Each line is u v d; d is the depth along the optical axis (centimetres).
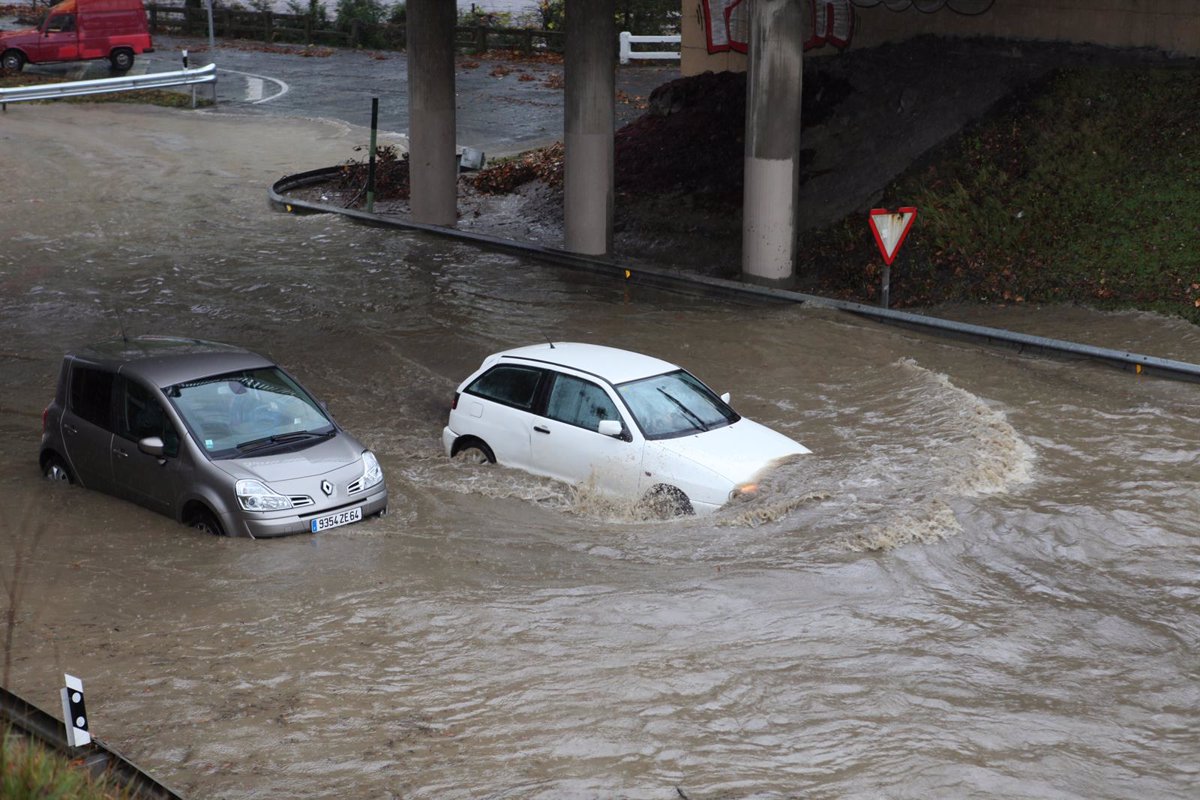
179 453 1086
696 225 2542
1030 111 2278
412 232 2600
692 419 1199
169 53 5219
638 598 884
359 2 5684
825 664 772
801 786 619
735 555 977
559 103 4069
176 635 821
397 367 1648
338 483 1081
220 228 2645
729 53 3088
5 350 1744
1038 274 1931
